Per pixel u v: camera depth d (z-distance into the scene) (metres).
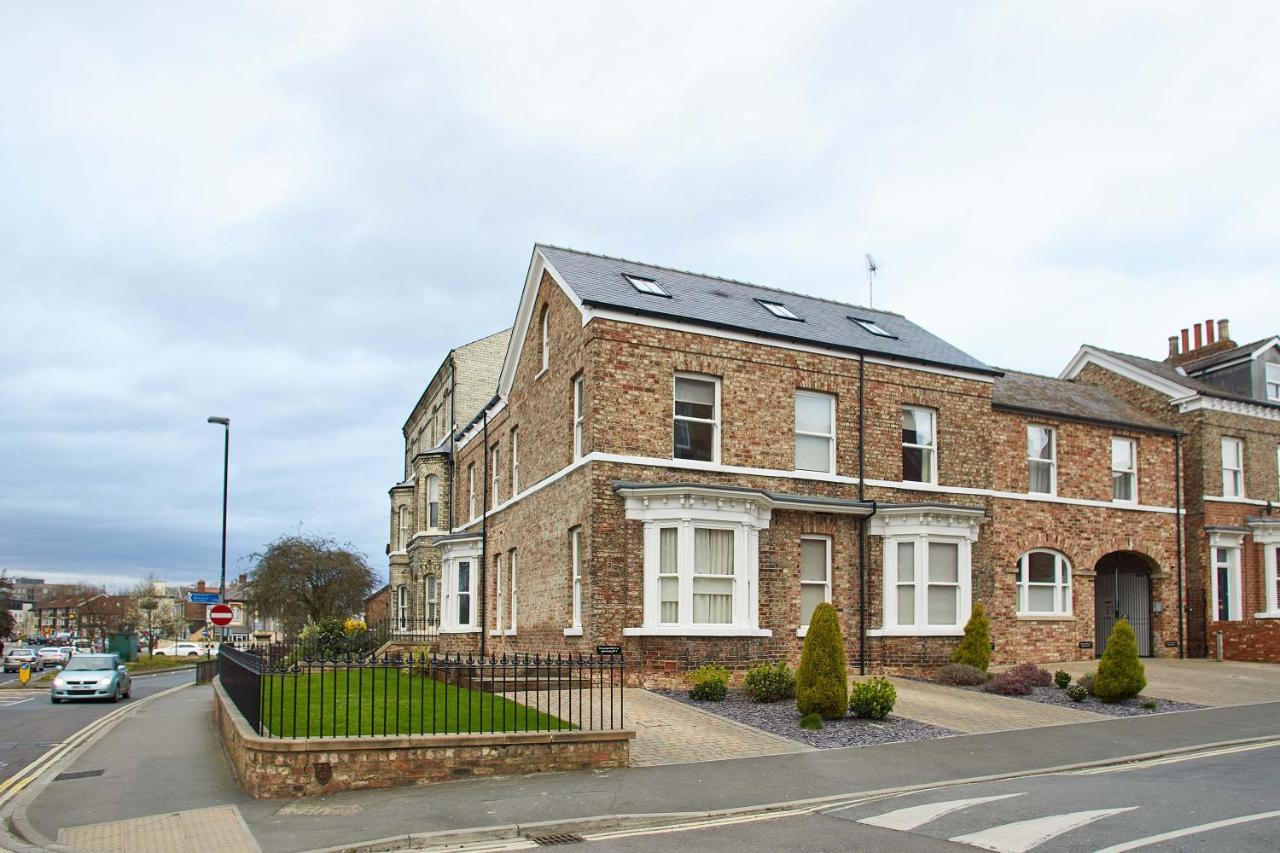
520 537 24.41
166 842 9.20
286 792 10.81
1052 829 8.58
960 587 21.61
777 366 21.05
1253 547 27.80
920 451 22.92
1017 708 16.72
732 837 8.89
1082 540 25.11
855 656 20.98
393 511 41.28
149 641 84.75
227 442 31.12
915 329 26.14
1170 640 26.47
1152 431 26.92
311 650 23.09
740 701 16.75
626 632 18.55
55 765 14.99
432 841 9.01
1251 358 29.25
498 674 18.30
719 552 19.28
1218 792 10.18
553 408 22.00
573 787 10.98
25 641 93.56
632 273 22.92
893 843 8.39
